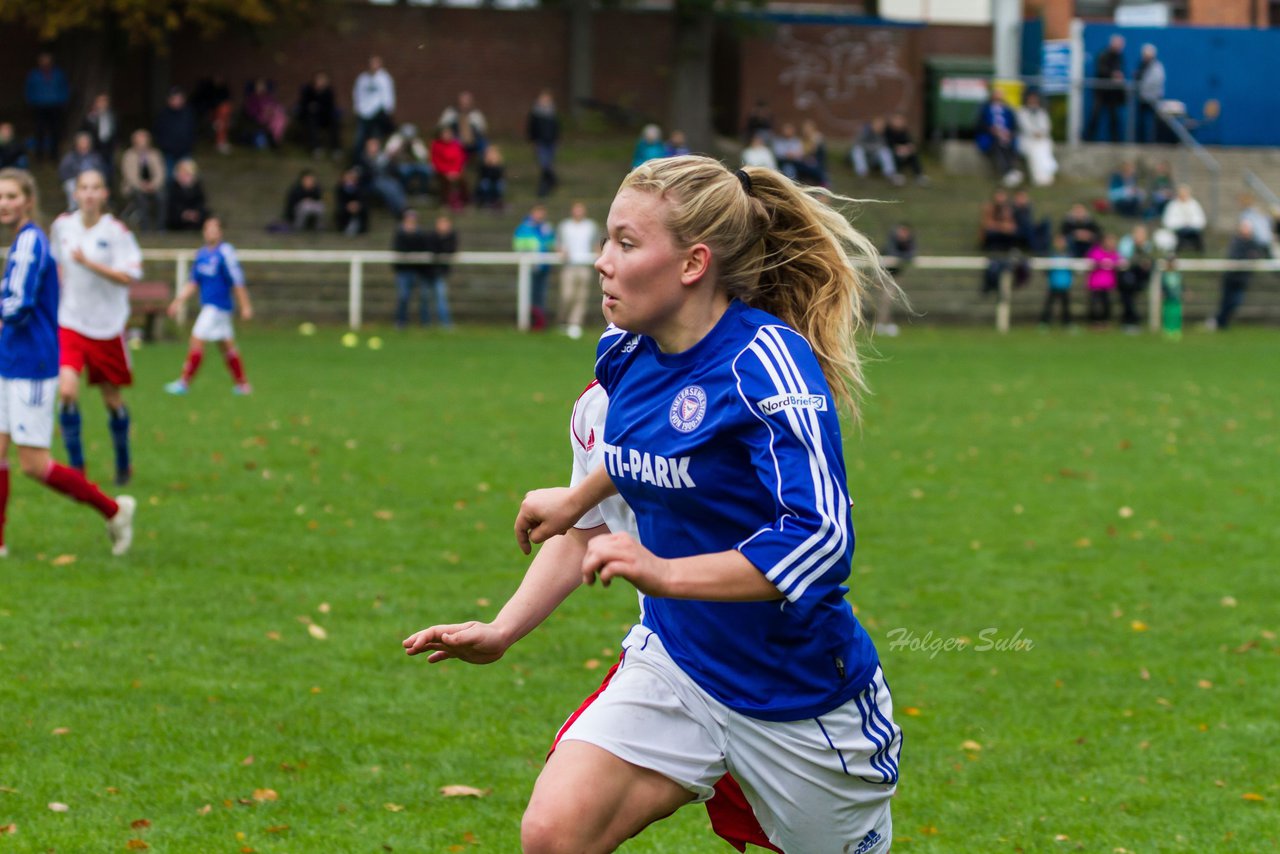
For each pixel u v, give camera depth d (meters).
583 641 16.84
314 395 38.22
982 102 89.19
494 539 21.92
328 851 10.82
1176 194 78.25
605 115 88.19
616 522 8.39
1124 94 88.25
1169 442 32.94
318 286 64.25
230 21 77.75
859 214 8.30
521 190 76.31
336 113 78.50
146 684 14.59
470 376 43.53
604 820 7.34
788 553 6.82
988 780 12.74
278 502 24.08
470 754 13.01
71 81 76.62
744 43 89.25
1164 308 64.81
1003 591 19.47
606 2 87.19
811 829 7.80
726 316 7.45
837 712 7.56
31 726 13.28
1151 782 12.73
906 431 34.06
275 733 13.34
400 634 16.75
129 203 66.44
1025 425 35.34
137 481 25.52
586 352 52.06
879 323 62.75
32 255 18.50
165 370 43.59
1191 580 20.23
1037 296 69.88
